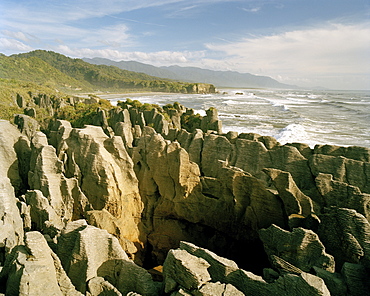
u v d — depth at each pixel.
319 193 15.97
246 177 17.39
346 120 92.62
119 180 18.75
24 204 15.79
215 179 19.03
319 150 19.83
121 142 19.69
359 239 12.59
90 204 18.19
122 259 12.62
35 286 9.70
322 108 135.75
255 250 18.31
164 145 20.19
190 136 24.16
